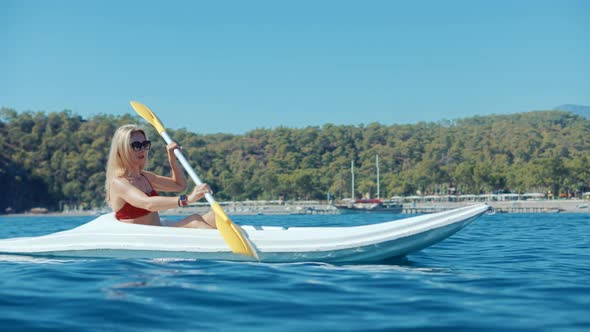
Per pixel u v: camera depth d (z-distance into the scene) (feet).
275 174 420.36
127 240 18.44
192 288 13.61
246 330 10.12
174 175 21.02
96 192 391.86
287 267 16.93
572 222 78.13
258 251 17.67
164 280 14.61
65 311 11.35
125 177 18.99
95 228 18.99
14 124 435.12
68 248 18.98
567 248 27.43
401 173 401.90
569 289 14.12
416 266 18.34
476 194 344.49
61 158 406.00
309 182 381.19
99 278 14.92
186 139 510.99
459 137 518.78
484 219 106.52
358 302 12.45
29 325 10.34
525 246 28.48
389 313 11.46
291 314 11.34
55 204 392.27
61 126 444.55
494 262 20.58
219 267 16.70
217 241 17.98
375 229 17.97
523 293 13.57
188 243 18.03
